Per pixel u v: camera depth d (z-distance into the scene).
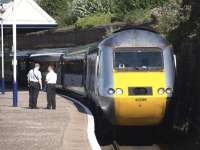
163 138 40.88
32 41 118.50
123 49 36.72
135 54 36.66
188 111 44.25
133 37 37.03
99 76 36.91
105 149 37.38
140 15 84.69
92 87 42.25
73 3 121.12
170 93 36.06
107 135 41.38
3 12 67.81
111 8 104.25
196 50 43.38
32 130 30.61
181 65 48.44
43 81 78.88
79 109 44.19
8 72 101.62
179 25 51.56
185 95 46.28
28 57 92.06
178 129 42.47
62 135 28.73
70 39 105.38
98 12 109.00
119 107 35.72
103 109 36.62
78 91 59.19
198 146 35.75
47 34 113.88
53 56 80.94
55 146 24.97
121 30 37.94
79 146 25.27
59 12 129.75
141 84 35.81
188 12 50.97
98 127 41.81
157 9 66.69
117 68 36.31
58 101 54.56
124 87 35.75
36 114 39.91
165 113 36.19
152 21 67.94
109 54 36.66
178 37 50.34
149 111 35.84
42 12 71.88
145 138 40.94
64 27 113.44
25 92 73.25
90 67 45.03
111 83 36.00
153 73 36.22
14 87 47.66
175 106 37.47
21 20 70.69
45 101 54.31
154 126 41.12
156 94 35.72
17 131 30.14
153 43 36.94
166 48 36.91
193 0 47.31
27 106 47.88
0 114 39.81
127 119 36.16
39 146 24.88
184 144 38.75
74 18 116.81
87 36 98.25
